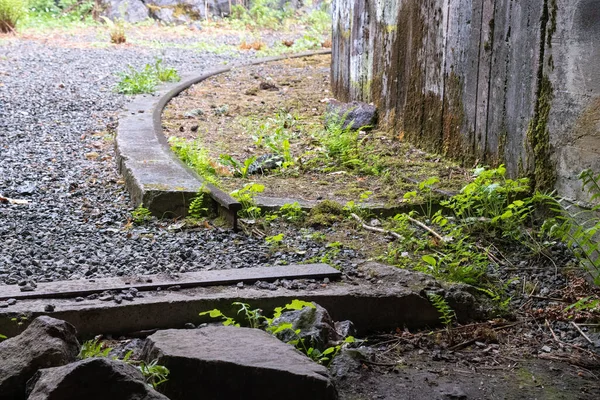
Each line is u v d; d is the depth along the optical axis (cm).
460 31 595
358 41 823
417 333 369
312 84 1078
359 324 371
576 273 432
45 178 601
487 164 568
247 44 1720
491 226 487
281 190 571
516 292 415
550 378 322
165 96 949
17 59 1320
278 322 334
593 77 444
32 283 366
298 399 272
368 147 680
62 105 903
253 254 438
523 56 511
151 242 460
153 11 2138
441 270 426
